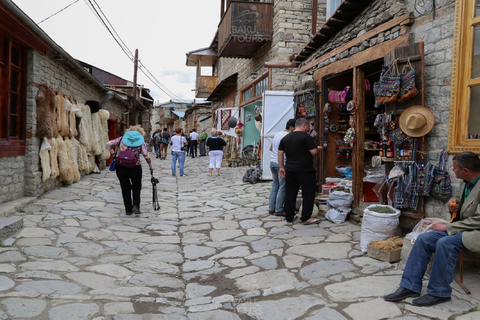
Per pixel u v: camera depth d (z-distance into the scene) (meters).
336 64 6.22
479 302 2.97
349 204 5.65
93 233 5.11
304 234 5.11
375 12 5.38
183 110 43.06
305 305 3.06
